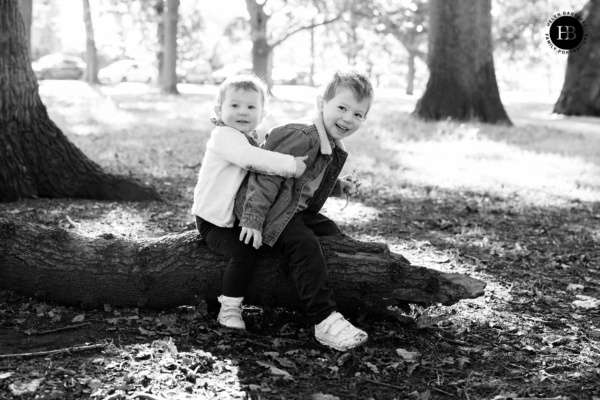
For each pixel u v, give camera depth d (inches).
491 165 423.5
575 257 235.5
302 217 152.0
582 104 891.4
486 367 140.5
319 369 133.3
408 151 466.6
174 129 548.7
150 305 154.9
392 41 1856.5
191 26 1688.0
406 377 133.4
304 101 996.6
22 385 118.6
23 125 267.9
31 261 155.3
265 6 1190.3
